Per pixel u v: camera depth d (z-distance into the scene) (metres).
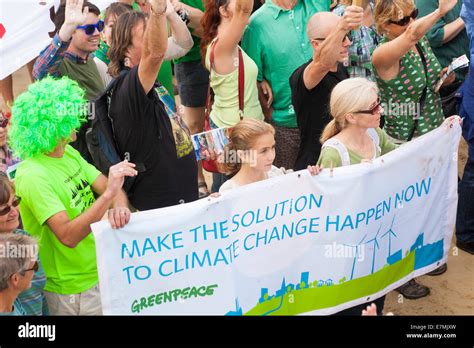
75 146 4.63
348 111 4.26
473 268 5.98
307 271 4.22
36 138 3.76
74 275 3.94
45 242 3.88
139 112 4.22
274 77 5.72
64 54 5.02
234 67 5.37
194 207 3.76
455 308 5.48
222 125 5.51
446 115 6.56
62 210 3.76
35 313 3.80
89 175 4.24
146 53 4.03
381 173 4.28
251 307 4.08
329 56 4.66
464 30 6.57
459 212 6.12
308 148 5.09
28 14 5.09
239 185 4.23
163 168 4.39
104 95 4.31
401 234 4.54
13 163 5.00
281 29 5.65
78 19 4.71
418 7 6.49
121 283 3.67
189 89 7.20
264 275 4.07
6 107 6.71
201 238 3.82
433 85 5.56
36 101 3.76
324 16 4.85
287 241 4.10
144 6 6.34
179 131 4.55
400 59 5.32
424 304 5.54
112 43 4.60
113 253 3.62
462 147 7.91
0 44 5.07
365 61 5.46
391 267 4.56
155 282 3.76
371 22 5.93
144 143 4.31
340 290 4.34
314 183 4.08
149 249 3.70
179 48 5.83
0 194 3.55
